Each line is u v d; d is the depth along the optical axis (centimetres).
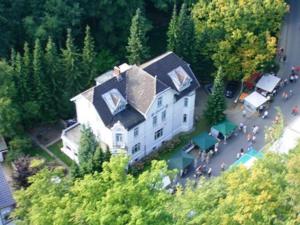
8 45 9969
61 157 8919
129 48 9894
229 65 9850
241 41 9862
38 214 5331
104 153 7762
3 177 7556
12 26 10012
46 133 9375
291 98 10288
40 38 9881
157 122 8881
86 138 7994
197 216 5394
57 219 5153
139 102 8594
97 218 5188
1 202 7231
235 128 9462
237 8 9862
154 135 9000
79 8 10181
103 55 10550
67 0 10150
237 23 9838
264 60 9925
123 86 8700
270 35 10394
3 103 8338
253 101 9919
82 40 10919
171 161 8631
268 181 5606
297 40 11869
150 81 8569
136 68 8762
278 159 6038
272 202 5422
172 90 8731
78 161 8300
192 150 9162
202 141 9038
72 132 8831
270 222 5334
